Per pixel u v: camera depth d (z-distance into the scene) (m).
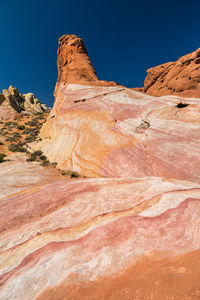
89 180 7.23
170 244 2.81
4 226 4.82
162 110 10.25
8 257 3.59
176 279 1.99
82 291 2.19
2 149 18.75
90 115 13.50
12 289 2.55
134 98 13.41
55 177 10.05
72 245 3.34
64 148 13.52
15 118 44.06
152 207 4.00
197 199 3.96
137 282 2.11
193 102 10.05
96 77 20.44
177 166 7.13
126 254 2.75
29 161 14.10
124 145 9.45
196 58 14.16
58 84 26.73
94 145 11.03
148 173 7.55
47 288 2.40
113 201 4.75
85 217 4.39
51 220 4.62
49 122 21.56
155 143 8.55
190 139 7.87
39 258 3.22
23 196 6.65
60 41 26.23
